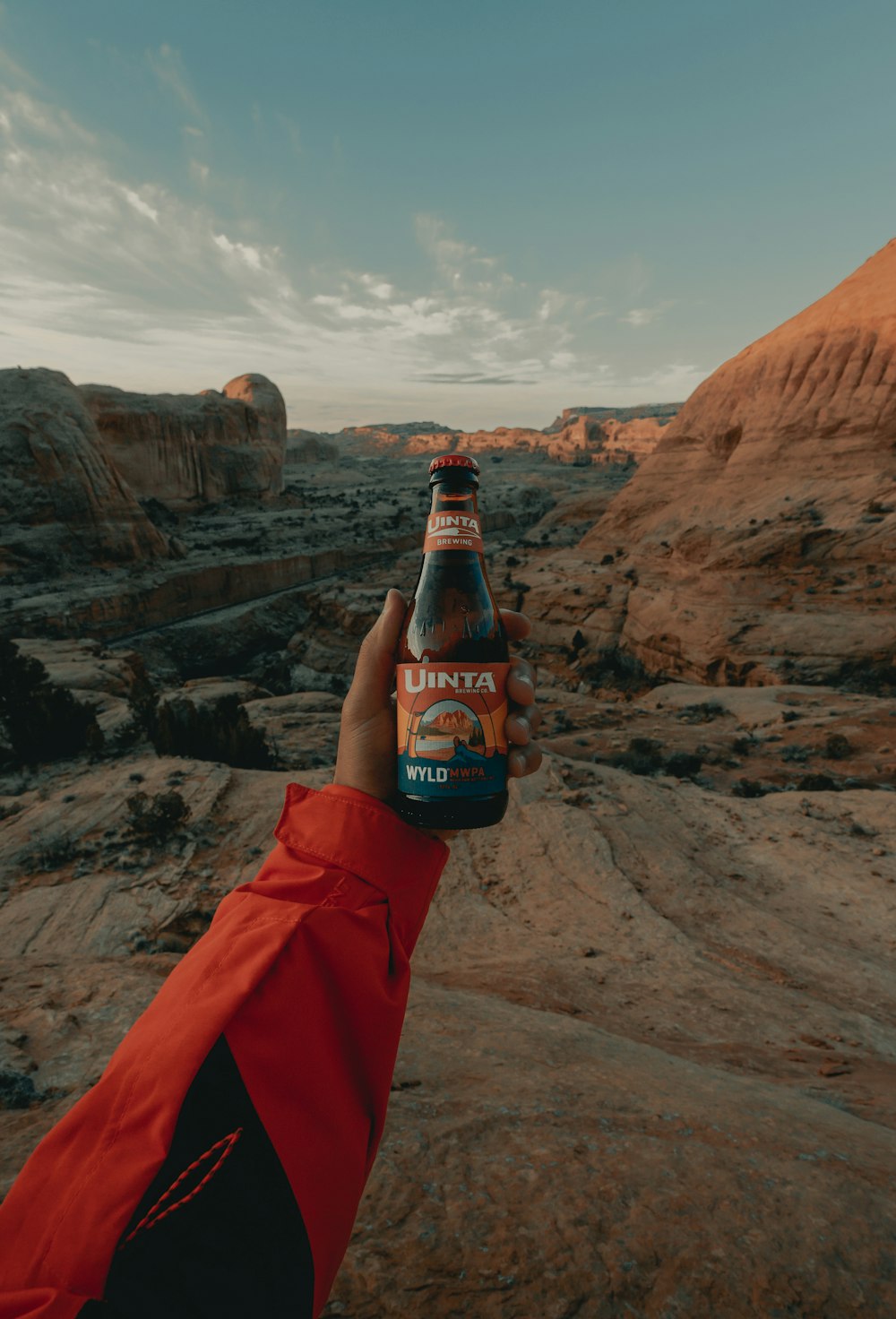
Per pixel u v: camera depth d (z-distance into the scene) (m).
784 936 8.41
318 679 67.06
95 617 74.50
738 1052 4.89
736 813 13.45
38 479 81.56
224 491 135.00
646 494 82.94
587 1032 4.25
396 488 194.38
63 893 10.23
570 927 8.45
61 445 83.25
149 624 79.75
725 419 77.31
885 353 65.50
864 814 13.57
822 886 10.49
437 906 9.26
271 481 145.38
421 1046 3.41
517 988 6.16
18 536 79.06
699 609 52.62
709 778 22.12
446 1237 1.69
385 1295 1.52
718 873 10.88
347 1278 1.57
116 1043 3.13
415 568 93.75
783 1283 1.58
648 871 10.28
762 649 46.00
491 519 136.75
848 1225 1.82
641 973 7.02
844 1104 3.61
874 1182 2.10
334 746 24.08
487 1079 2.88
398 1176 1.94
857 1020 6.01
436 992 4.92
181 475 128.00
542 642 64.50
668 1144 2.21
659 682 53.25
